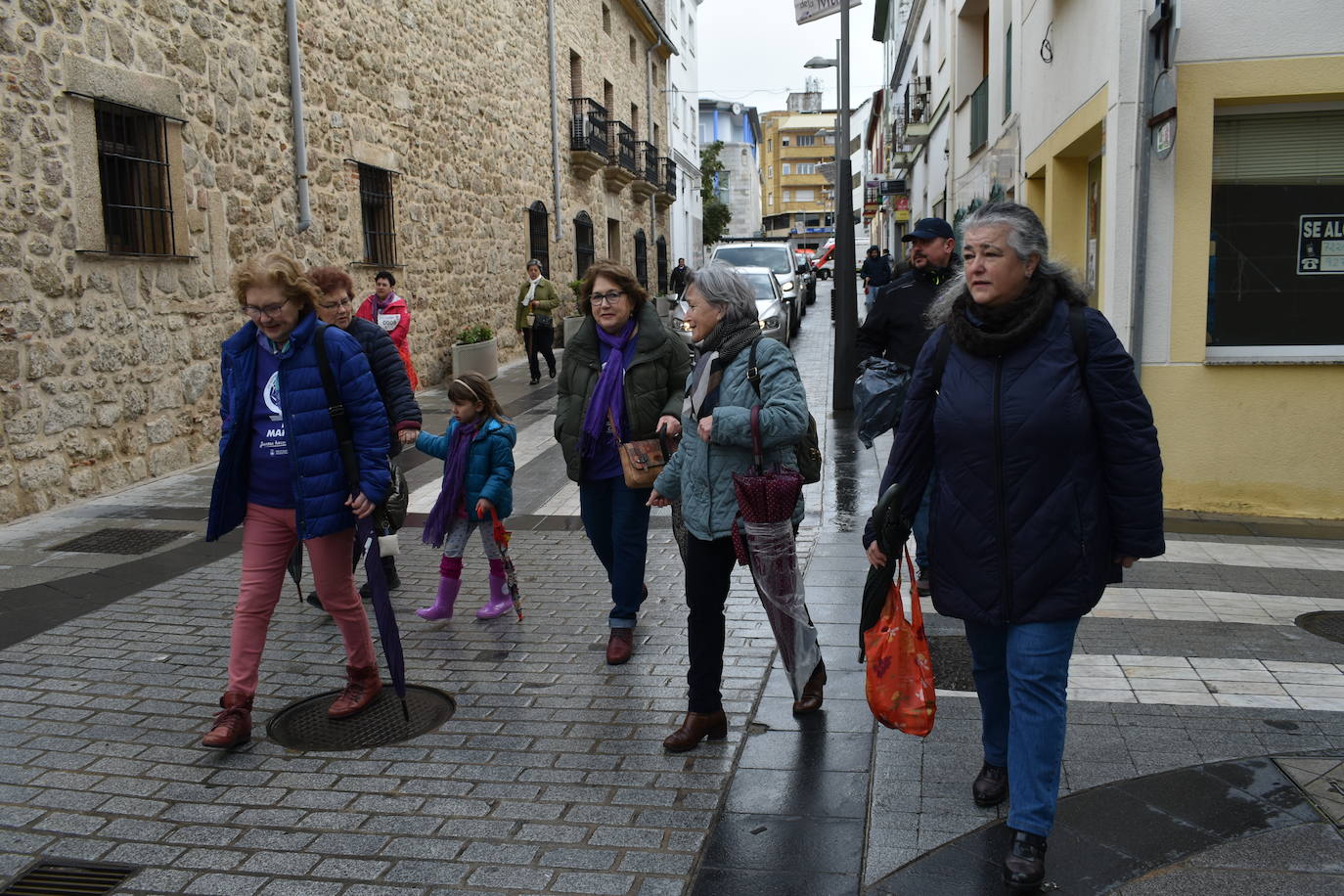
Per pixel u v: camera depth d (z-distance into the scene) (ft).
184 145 28.32
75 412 24.52
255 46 31.89
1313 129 22.95
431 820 10.33
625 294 14.23
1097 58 24.86
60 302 23.95
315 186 35.65
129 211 26.89
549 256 63.62
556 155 63.77
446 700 13.47
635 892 8.96
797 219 264.11
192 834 10.11
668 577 19.08
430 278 45.68
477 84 51.29
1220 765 11.03
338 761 11.70
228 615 16.92
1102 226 25.18
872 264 73.05
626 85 84.69
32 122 23.06
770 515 11.35
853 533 21.66
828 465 28.84
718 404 11.43
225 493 11.99
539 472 29.01
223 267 30.30
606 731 12.37
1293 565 19.17
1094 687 13.37
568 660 14.78
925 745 11.75
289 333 11.98
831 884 9.02
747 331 11.55
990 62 43.80
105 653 15.19
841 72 37.83
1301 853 9.26
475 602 17.70
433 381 45.83
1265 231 23.35
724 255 76.59
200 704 13.38
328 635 16.05
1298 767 10.93
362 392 12.13
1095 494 8.85
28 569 19.26
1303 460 23.08
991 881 8.98
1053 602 8.81
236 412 11.92
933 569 9.50
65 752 11.97
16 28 22.53
